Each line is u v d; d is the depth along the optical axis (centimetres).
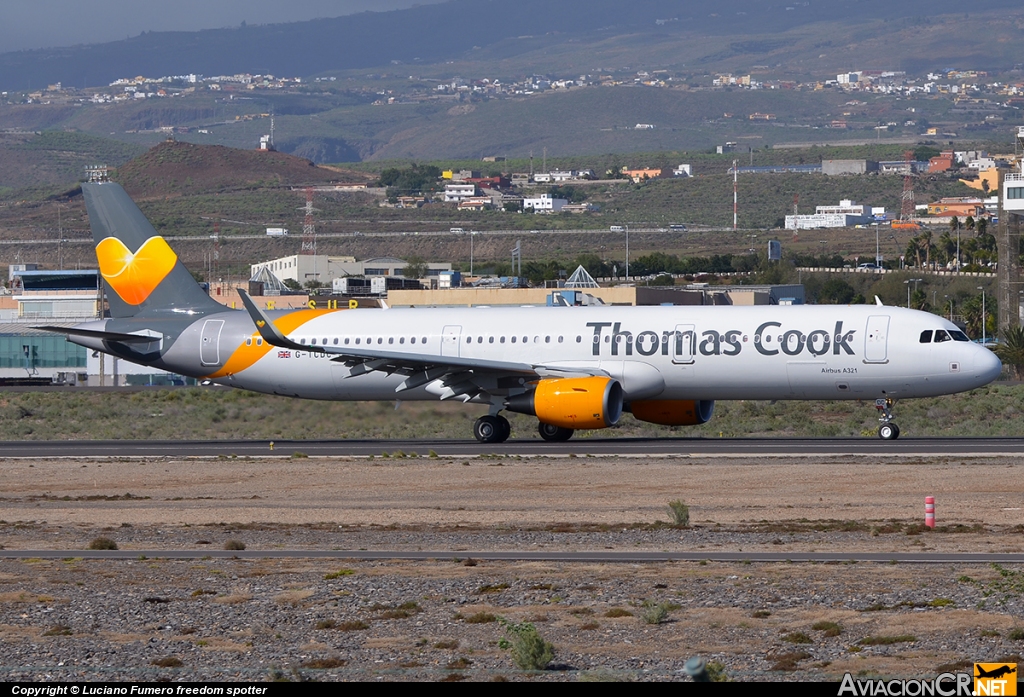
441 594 6425
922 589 6241
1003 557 7025
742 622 5666
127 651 5378
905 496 9644
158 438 18588
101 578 6988
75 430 19738
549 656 4978
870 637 5369
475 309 16025
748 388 14625
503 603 6200
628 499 9900
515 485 10956
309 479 11825
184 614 6084
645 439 15450
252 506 10100
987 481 10344
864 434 16400
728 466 11825
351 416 17775
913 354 13975
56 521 9406
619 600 6188
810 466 11650
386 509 9700
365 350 15188
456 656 5203
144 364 17062
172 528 8912
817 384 14362
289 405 18975
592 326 15075
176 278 17162
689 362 14638
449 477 11612
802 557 7162
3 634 5725
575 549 7644
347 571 6981
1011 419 18312
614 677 4716
